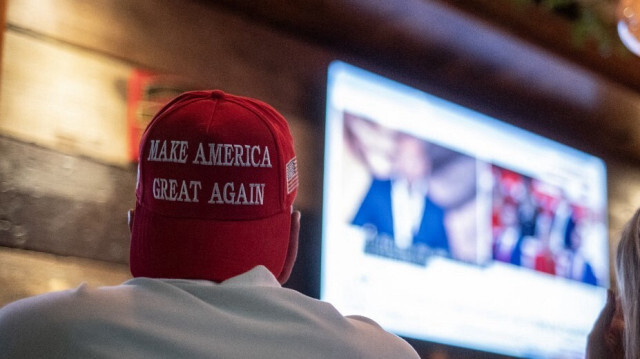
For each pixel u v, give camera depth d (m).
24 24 2.85
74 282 2.77
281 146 1.08
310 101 3.64
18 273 2.66
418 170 3.83
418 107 3.90
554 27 3.91
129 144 3.02
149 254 1.05
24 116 2.79
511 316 4.03
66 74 2.92
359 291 3.49
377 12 3.63
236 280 1.04
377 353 1.07
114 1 3.10
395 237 3.67
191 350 0.96
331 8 3.60
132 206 2.99
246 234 1.05
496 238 4.07
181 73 3.24
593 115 4.64
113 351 0.94
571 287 4.36
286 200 1.09
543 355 4.12
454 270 3.85
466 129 4.08
